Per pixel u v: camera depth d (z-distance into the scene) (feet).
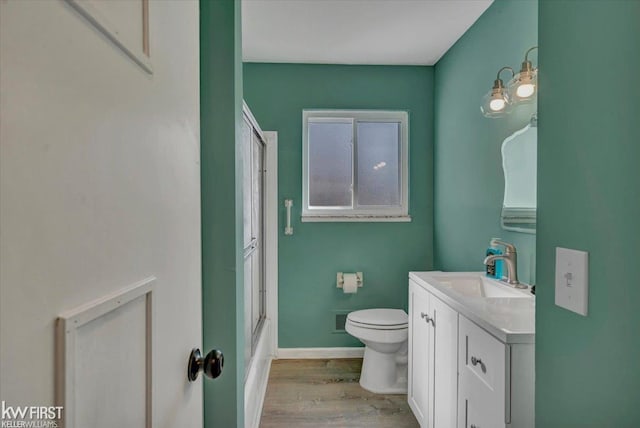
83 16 1.34
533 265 5.66
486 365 3.97
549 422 2.43
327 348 9.90
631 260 1.78
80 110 1.33
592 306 2.05
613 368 1.89
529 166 5.73
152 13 1.89
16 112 1.06
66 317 1.25
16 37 1.06
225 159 4.68
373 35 8.11
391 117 10.01
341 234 9.88
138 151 1.74
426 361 6.10
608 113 1.93
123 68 1.61
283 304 9.86
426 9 7.02
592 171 2.05
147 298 1.83
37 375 1.13
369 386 8.14
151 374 1.86
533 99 5.30
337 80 9.73
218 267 4.69
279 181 9.75
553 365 2.39
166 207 2.06
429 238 9.99
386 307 9.95
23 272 1.09
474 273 6.98
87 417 1.36
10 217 1.04
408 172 9.95
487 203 7.06
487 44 7.02
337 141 10.05
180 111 2.28
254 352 7.59
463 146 8.09
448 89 8.89
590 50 2.06
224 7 4.66
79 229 1.33
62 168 1.24
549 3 2.43
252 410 6.42
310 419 7.03
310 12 7.13
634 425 1.76
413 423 6.91
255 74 9.63
